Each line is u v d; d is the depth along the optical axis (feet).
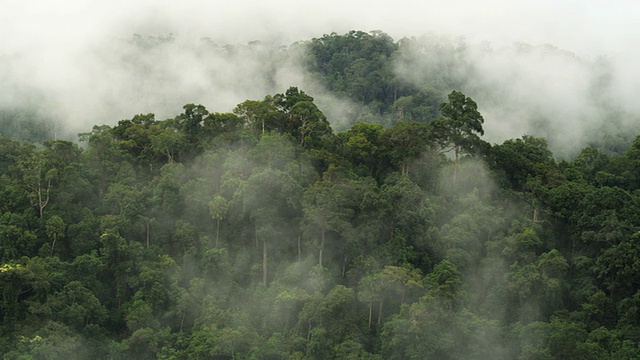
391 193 464.24
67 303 421.59
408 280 422.00
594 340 414.41
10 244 443.32
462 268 451.12
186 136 524.11
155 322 425.69
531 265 445.78
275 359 412.16
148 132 526.98
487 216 475.72
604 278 450.71
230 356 410.52
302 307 423.64
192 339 417.90
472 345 405.59
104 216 469.98
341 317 421.18
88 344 416.05
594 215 471.21
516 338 415.23
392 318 417.49
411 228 463.42
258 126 532.32
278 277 449.89
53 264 435.53
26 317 413.59
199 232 473.67
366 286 424.87
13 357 388.98
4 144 511.40
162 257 457.68
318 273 435.53
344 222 445.37
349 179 481.46
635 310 424.05
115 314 437.58
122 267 446.19
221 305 440.86
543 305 444.14
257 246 469.16
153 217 476.13
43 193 468.34
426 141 513.45
